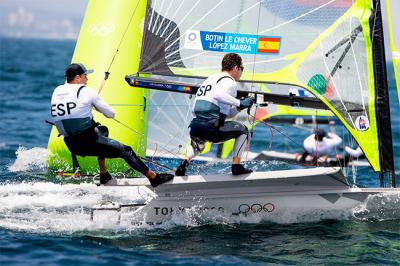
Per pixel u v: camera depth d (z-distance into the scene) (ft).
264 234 90.99
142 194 106.01
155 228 92.79
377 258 82.33
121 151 88.58
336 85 98.43
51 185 113.29
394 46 98.94
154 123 139.33
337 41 98.17
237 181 94.02
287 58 99.81
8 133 183.52
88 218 95.30
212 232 91.35
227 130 90.02
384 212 97.66
